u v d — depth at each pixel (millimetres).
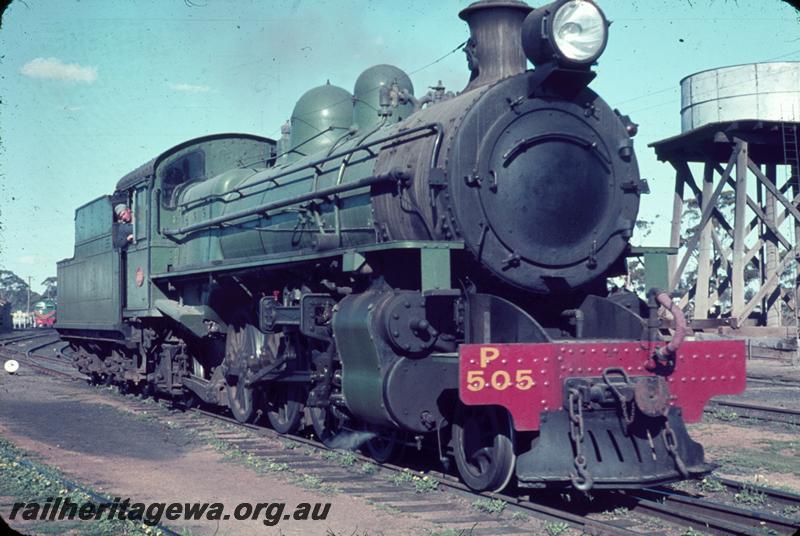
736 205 23250
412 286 9031
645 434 7730
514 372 7469
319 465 9664
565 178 8641
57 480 8461
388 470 9180
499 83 8547
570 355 7648
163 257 15117
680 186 24797
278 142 13898
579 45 8453
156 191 15109
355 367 8984
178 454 10516
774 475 9211
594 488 7543
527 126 8570
